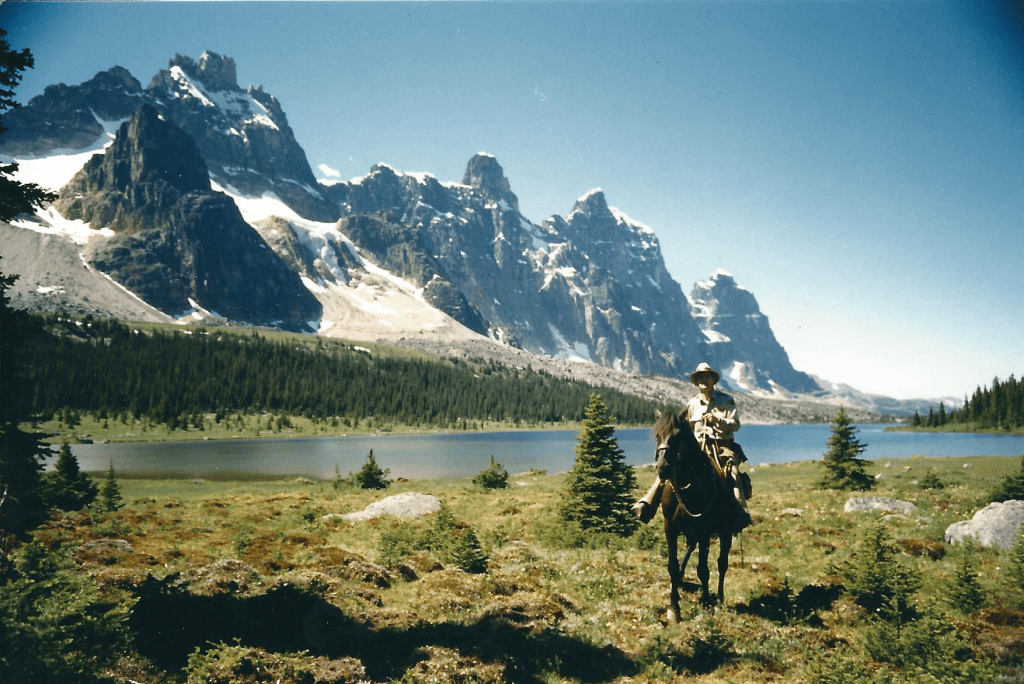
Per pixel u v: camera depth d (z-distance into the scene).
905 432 187.88
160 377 170.00
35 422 10.14
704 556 10.36
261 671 7.81
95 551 14.34
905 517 19.05
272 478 64.38
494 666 8.29
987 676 7.48
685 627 9.55
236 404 176.75
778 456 105.94
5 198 9.70
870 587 10.61
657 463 9.97
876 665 8.06
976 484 29.09
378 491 39.09
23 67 9.38
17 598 7.77
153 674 7.76
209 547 17.14
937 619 9.14
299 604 10.36
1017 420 118.75
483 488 38.84
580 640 9.29
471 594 11.80
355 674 7.95
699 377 10.84
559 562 14.91
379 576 13.12
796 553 14.97
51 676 6.92
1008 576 11.19
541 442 148.00
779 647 8.89
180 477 64.06
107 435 127.06
